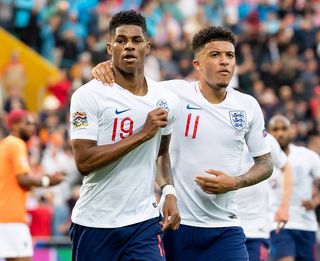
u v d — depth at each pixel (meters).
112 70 14.34
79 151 14.05
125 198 14.16
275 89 45.91
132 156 14.14
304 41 48.69
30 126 21.70
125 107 14.16
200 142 15.93
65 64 44.66
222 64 15.77
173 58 44.78
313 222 24.05
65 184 30.95
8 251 20.92
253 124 16.16
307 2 52.03
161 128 14.43
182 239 16.02
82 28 46.25
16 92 39.62
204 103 15.95
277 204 23.31
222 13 52.34
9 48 40.44
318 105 44.06
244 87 44.06
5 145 21.08
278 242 23.78
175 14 50.44
